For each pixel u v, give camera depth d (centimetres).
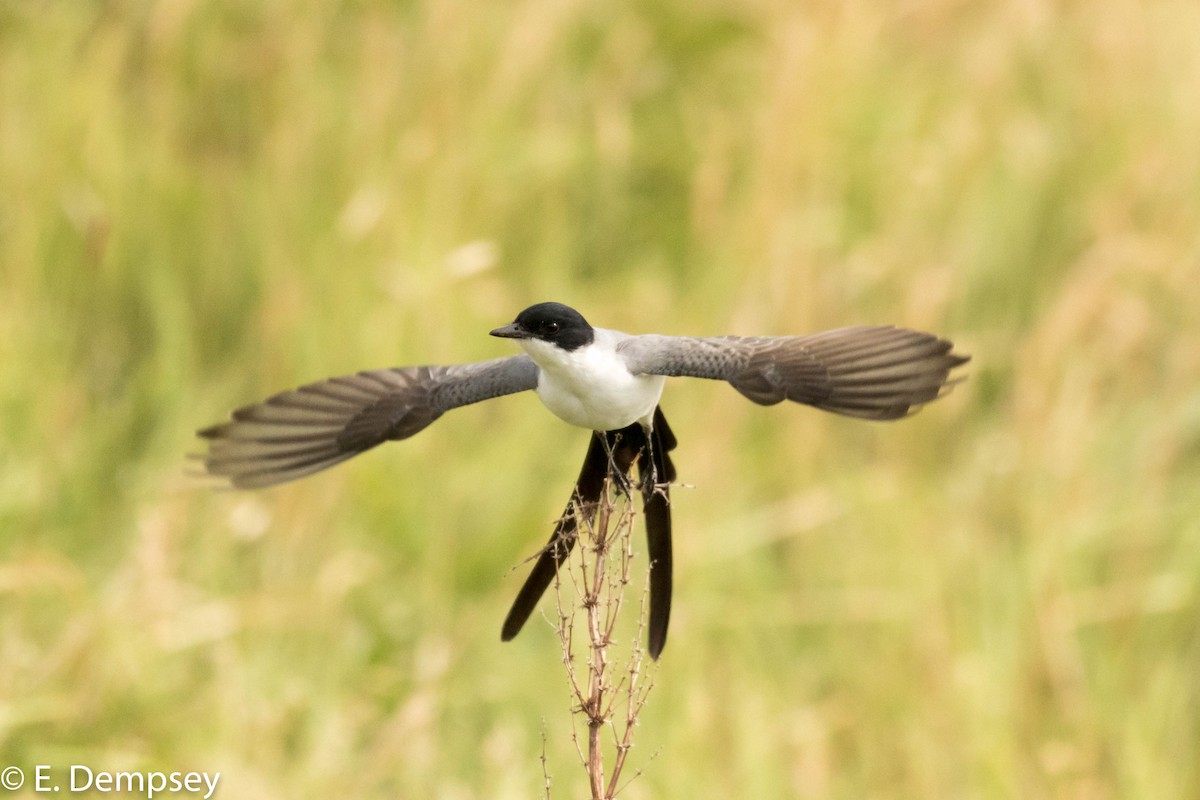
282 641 1084
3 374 1223
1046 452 1262
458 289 1338
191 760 995
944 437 1335
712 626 1132
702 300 1371
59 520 1186
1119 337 1314
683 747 1024
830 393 677
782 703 1088
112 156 1384
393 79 1459
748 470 1252
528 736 1062
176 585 1084
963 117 1524
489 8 1541
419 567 1166
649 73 1586
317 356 1281
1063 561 1177
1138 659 1148
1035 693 1107
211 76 1488
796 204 1428
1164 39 1656
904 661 1110
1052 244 1465
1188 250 1422
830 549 1203
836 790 1042
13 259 1321
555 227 1439
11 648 1044
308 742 1030
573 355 696
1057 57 1598
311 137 1427
